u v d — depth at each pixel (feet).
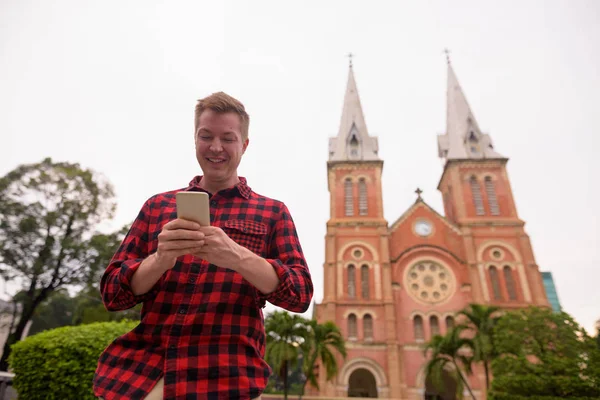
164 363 5.60
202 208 5.18
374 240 122.52
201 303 6.04
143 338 5.99
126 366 5.79
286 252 7.09
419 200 131.23
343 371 103.96
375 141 146.72
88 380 25.48
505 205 125.18
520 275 114.52
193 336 5.79
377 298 114.01
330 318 110.32
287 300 6.01
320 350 80.64
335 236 123.54
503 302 110.93
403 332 110.63
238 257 5.38
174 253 5.21
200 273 6.36
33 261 87.04
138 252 7.04
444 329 110.42
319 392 102.06
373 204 128.88
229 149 7.39
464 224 122.72
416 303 114.83
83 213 92.63
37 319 137.39
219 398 5.35
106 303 6.20
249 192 7.98
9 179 87.76
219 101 7.50
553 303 302.45
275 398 84.89
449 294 115.44
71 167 96.84
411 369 105.19
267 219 7.42
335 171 135.85
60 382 25.08
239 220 7.11
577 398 53.16
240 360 5.77
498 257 118.11
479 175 130.93
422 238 125.18
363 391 118.42
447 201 146.10
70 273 91.45
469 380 102.32
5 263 84.79
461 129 143.23
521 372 60.75
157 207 7.57
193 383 5.41
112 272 6.36
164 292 6.24
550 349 63.36
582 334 63.67
